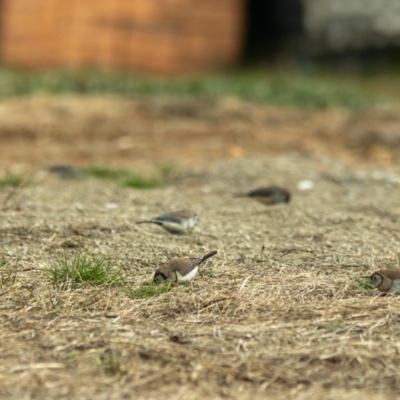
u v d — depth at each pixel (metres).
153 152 41.47
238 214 27.86
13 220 26.19
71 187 32.16
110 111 49.22
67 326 18.53
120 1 74.88
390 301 19.91
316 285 20.86
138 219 26.75
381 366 17.00
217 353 17.36
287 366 16.94
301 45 77.81
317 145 43.19
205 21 77.00
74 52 74.38
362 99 57.69
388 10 75.94
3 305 19.78
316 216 27.77
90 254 23.30
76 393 15.92
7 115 47.50
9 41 75.75
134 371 16.62
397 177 35.19
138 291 20.39
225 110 50.06
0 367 16.75
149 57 75.50
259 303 19.77
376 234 26.02
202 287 20.70
